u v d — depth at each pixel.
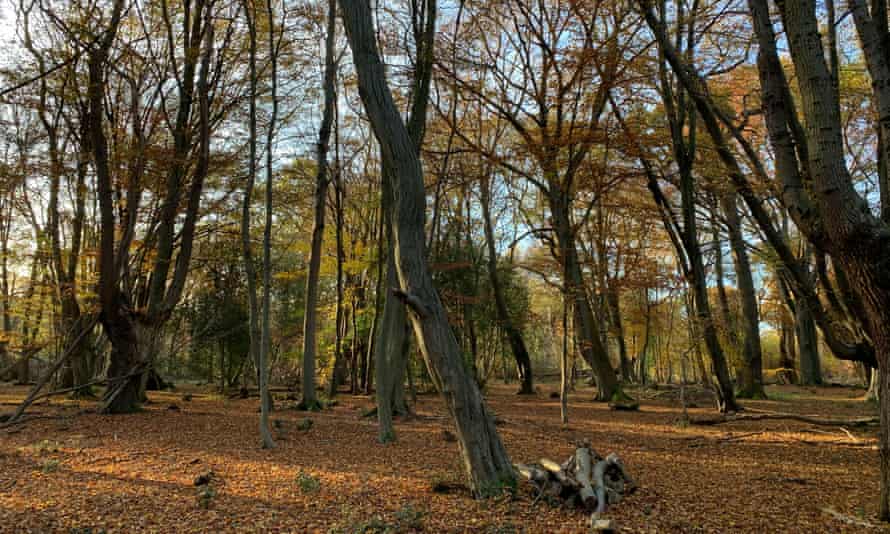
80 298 15.57
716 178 13.45
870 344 7.04
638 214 15.80
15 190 16.83
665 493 6.14
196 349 24.06
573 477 5.57
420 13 12.52
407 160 5.82
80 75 13.41
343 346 24.81
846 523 5.02
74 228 17.34
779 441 10.18
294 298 28.23
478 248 27.28
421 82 12.06
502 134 20.83
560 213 13.08
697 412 15.89
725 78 13.74
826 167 4.65
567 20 12.07
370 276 24.34
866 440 9.48
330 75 16.02
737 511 5.44
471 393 5.82
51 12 12.60
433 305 5.77
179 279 14.66
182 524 5.04
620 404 16.78
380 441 9.82
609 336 29.77
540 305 32.25
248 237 10.02
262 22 14.06
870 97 12.38
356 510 5.47
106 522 5.05
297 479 6.57
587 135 11.50
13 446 9.15
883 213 5.14
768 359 39.38
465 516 5.19
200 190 14.64
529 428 11.97
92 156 14.51
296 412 15.33
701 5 12.67
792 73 14.37
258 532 4.85
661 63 12.41
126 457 8.27
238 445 9.45
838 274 7.39
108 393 14.13
